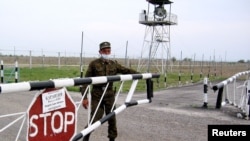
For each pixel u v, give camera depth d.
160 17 37.03
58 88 3.85
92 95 5.71
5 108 10.02
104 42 5.84
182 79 29.30
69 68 37.94
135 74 5.96
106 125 8.07
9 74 19.50
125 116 9.27
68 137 4.07
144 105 11.58
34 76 23.52
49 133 3.76
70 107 4.08
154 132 7.52
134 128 7.84
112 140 6.19
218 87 9.27
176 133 7.48
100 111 5.71
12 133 7.13
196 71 46.53
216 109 11.21
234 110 11.02
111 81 5.12
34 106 3.53
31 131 3.51
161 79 28.47
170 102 12.93
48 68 35.75
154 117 9.27
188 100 13.87
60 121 3.92
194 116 9.63
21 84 3.26
